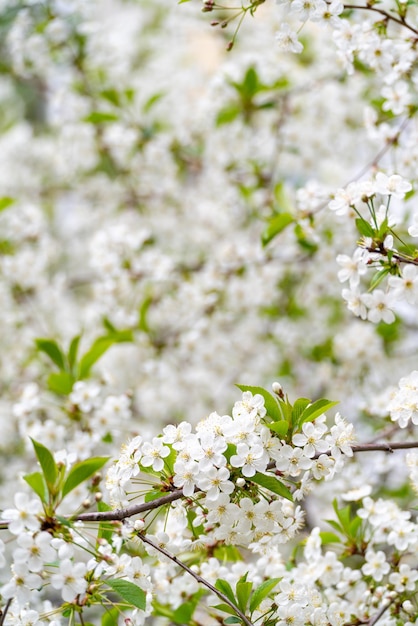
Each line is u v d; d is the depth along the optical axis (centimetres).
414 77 190
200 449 165
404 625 176
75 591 163
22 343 256
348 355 239
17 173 302
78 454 201
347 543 186
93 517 166
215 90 247
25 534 162
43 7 268
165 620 186
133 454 168
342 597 183
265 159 265
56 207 329
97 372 255
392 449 171
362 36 186
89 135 276
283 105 257
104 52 280
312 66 266
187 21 290
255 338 260
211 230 272
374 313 174
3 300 253
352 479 202
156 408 249
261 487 170
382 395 207
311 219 204
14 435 240
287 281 267
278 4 179
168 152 274
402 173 196
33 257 258
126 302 246
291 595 172
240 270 249
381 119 212
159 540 170
